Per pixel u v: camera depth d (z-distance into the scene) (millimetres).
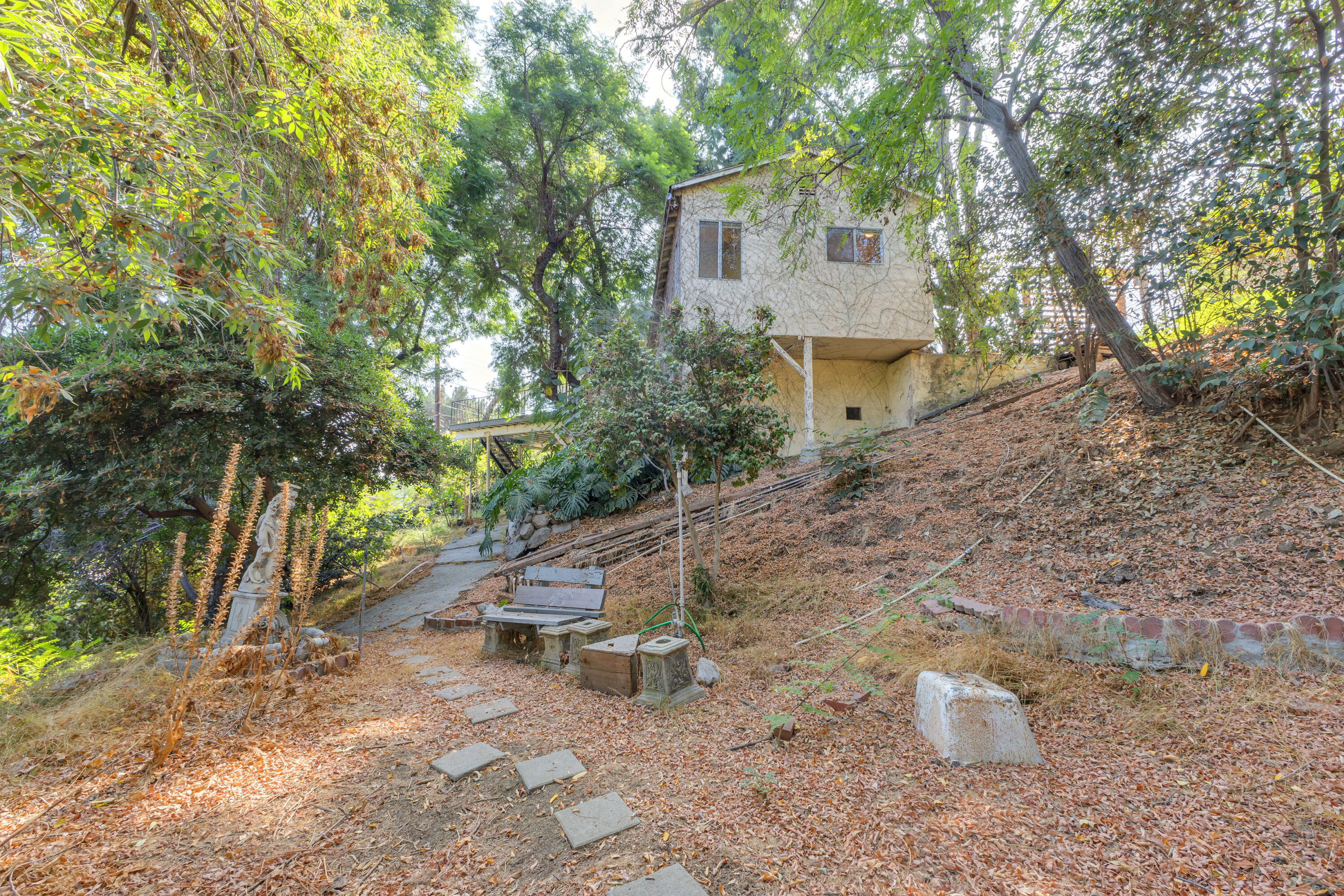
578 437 6332
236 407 7145
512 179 18047
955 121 9492
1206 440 5578
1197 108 5043
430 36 12500
